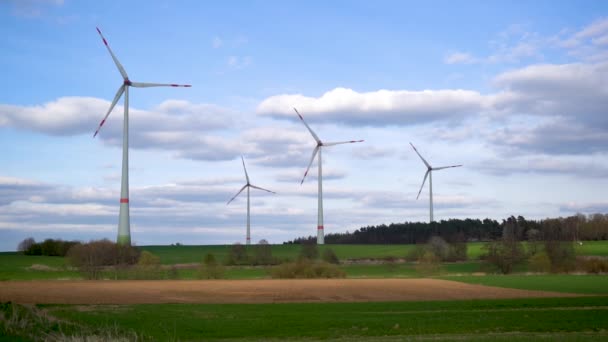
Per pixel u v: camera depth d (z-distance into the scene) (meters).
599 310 40.78
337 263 105.38
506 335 30.23
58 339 28.11
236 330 33.78
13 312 37.66
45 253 117.31
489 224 148.38
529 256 94.94
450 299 52.09
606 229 139.12
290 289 62.38
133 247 93.38
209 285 66.75
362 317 38.16
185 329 34.06
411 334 32.03
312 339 30.88
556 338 27.92
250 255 100.44
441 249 108.81
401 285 67.50
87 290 59.38
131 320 37.28
